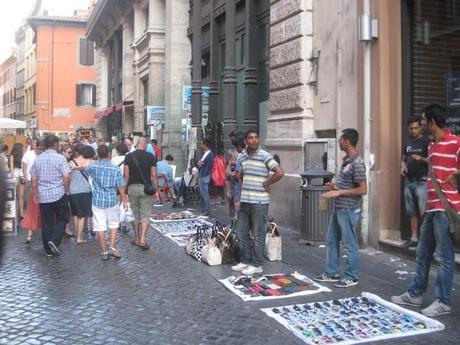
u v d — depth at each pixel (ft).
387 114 27.68
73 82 161.07
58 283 22.68
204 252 26.17
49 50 159.02
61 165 28.35
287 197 35.50
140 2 86.84
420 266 18.76
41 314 18.56
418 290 18.94
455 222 17.34
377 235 27.73
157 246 30.94
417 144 24.99
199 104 56.08
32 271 24.85
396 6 27.43
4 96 258.57
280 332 16.71
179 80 67.41
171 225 38.17
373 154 28.04
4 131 115.85
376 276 23.04
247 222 24.61
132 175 29.84
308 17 33.55
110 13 105.40
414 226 25.64
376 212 27.73
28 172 39.78
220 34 54.60
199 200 49.42
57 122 159.84
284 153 36.19
